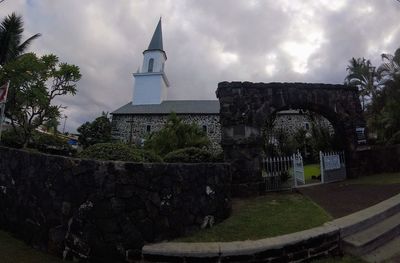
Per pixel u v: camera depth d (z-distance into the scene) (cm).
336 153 902
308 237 353
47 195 384
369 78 2317
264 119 820
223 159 789
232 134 792
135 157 474
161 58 3406
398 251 370
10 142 1059
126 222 339
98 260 330
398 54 1800
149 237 347
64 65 1262
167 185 378
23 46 1614
